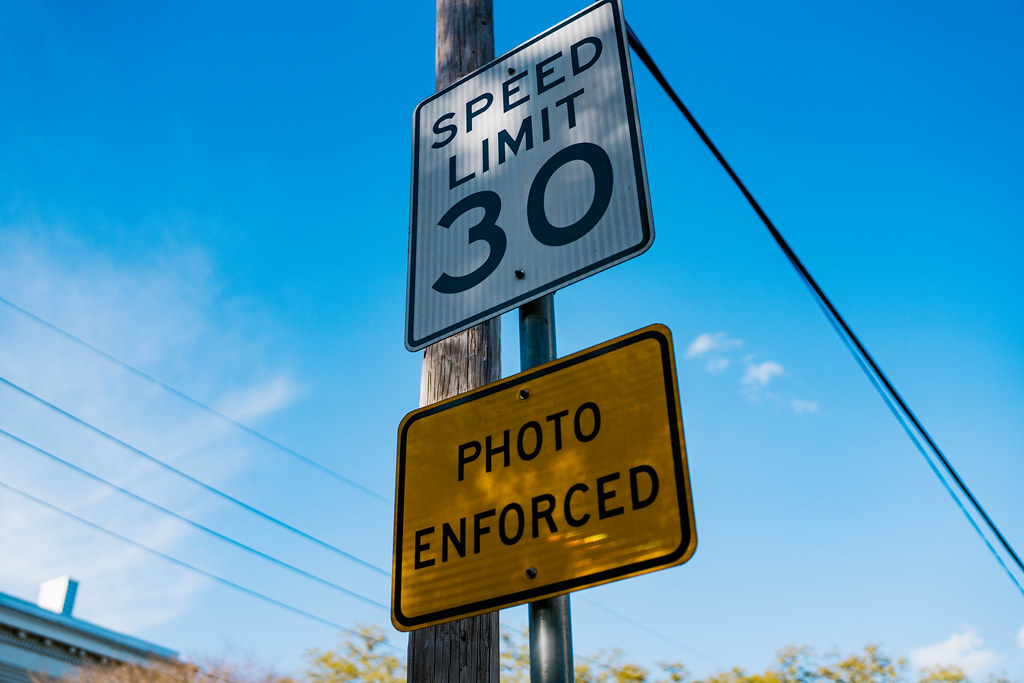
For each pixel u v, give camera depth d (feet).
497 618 8.87
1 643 48.65
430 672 8.34
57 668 49.96
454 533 6.86
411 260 9.30
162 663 48.06
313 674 42.96
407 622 6.76
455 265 8.84
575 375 6.86
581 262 7.82
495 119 9.34
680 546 5.75
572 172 8.32
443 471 7.18
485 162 9.16
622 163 8.00
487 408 7.20
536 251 8.21
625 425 6.41
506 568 6.45
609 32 8.81
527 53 9.45
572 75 8.89
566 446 6.62
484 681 8.32
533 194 8.53
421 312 8.91
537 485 6.61
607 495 6.23
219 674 43.65
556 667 6.01
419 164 9.86
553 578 6.19
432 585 6.78
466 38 11.93
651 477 6.10
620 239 7.66
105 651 50.52
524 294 8.07
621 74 8.49
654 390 6.41
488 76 9.71
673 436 6.14
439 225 9.23
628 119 8.18
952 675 51.83
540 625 6.19
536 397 6.98
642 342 6.64
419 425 7.54
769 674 53.31
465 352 9.90
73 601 56.65
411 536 7.09
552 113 8.84
